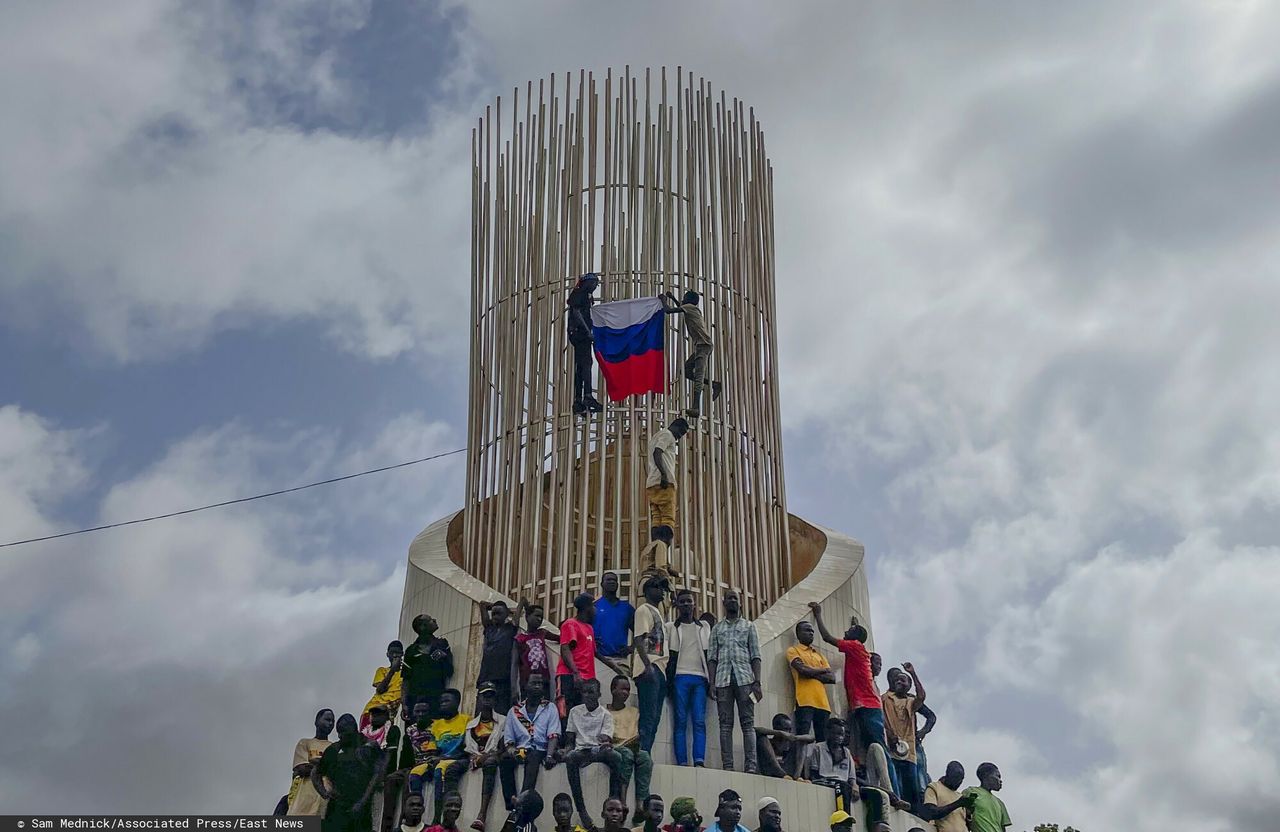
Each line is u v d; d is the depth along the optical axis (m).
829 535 22.16
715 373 21.39
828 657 19.88
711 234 22.06
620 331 21.02
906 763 19.20
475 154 23.45
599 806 17.00
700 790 17.31
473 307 22.58
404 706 19.11
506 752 17.30
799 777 18.09
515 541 20.69
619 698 17.77
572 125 22.45
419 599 20.77
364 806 17.94
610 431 21.17
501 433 21.36
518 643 18.58
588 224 22.05
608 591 18.72
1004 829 19.00
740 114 23.19
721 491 20.88
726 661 18.11
